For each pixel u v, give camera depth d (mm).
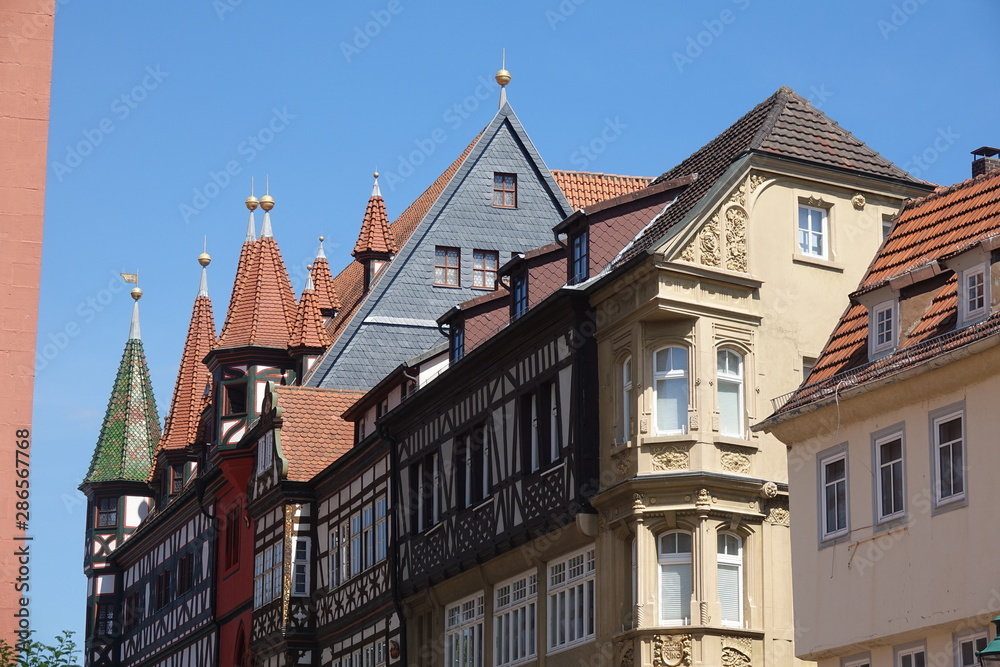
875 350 26672
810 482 27188
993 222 25984
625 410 31312
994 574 23109
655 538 30266
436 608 37969
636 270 30875
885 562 25266
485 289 53812
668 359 30938
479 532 35656
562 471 32344
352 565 43375
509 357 35094
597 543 31422
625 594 30562
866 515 25812
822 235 32562
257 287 56750
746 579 30312
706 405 30484
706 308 30797
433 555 37875
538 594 33312
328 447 48031
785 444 30234
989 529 23328
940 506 24297
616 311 31688
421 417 39406
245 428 54625
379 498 41781
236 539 52688
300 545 46594
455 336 40312
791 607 30438
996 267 24250
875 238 32938
